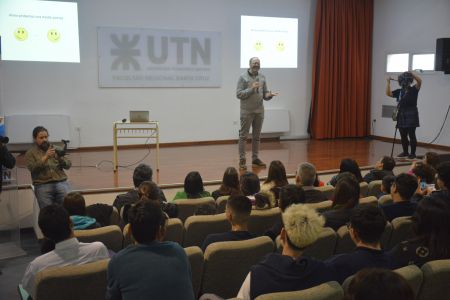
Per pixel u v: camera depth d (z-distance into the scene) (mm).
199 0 8312
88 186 5246
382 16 9305
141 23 8000
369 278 974
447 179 3092
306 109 9406
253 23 8727
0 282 3580
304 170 3428
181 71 8336
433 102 8289
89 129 7898
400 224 2641
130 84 8039
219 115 8703
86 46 7719
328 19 9102
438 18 8102
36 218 4582
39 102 7562
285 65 9086
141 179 3715
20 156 7172
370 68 9625
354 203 2787
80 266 1972
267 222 2979
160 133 8336
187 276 1733
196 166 6430
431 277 1846
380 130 9453
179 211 3410
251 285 1731
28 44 7402
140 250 1721
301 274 1720
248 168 6234
